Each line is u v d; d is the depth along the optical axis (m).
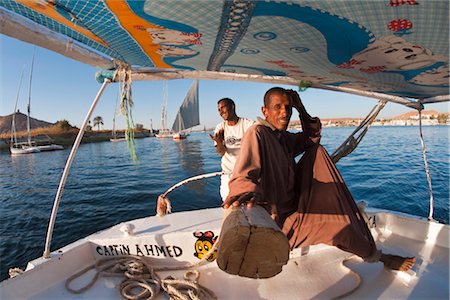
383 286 2.08
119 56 2.01
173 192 10.95
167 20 1.27
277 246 0.88
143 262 2.41
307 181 1.85
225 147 3.12
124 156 31.23
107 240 2.49
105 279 2.30
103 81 2.26
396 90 2.49
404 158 15.90
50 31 1.60
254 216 0.95
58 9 1.25
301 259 2.50
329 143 26.09
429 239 2.67
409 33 1.16
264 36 1.38
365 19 1.06
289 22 1.17
